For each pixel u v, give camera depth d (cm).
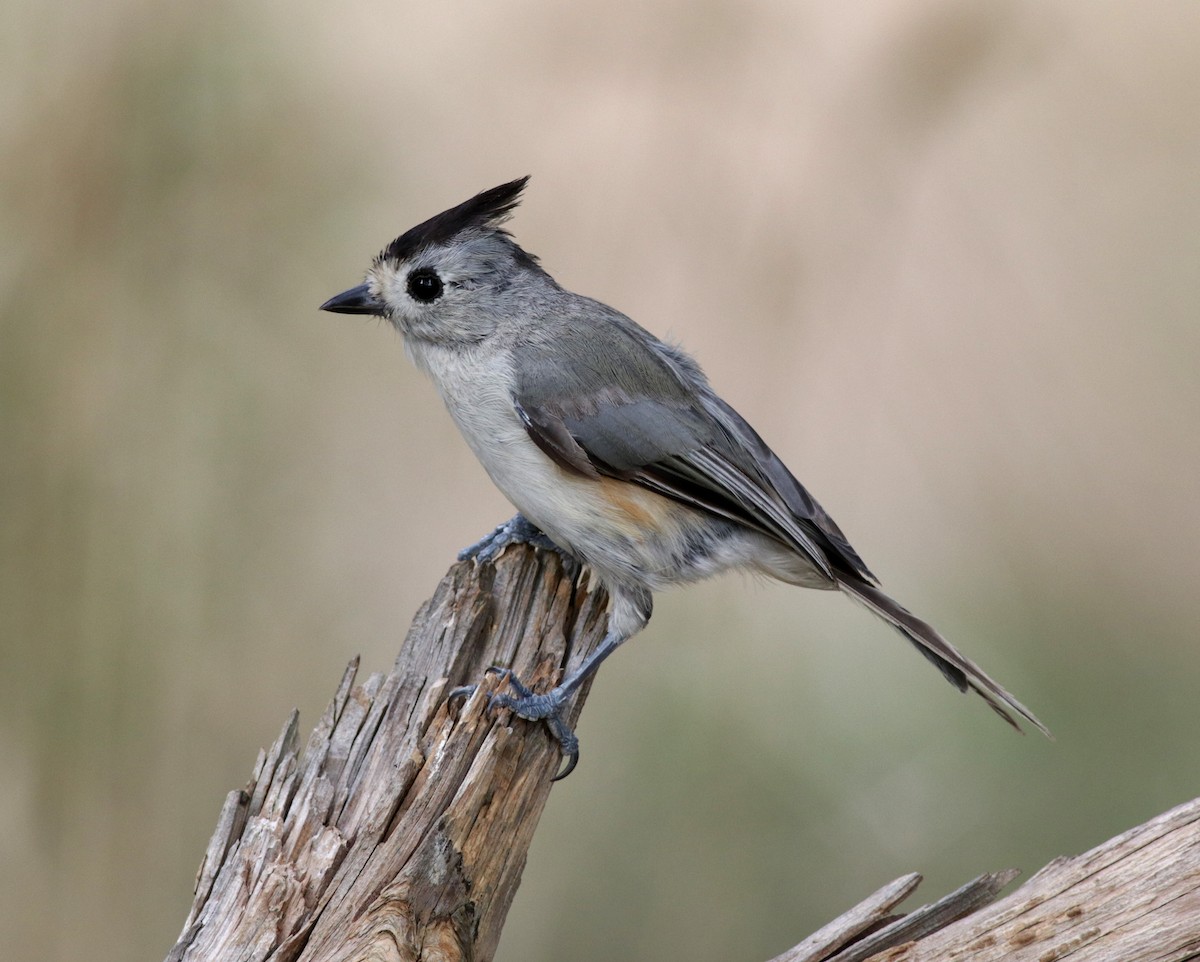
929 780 1008
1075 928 534
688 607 1030
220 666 989
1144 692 1059
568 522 799
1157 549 1202
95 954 921
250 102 1039
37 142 984
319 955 543
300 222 1056
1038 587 1161
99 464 980
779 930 946
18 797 937
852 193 1191
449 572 686
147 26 1015
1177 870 530
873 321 1233
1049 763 1018
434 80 1210
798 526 802
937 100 1196
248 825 582
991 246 1350
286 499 1037
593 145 1211
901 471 1238
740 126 1205
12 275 978
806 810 995
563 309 848
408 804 585
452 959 557
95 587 966
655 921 950
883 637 1079
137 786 951
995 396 1282
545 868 970
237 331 1034
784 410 1148
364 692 630
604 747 1001
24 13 988
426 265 827
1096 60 1445
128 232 1005
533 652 677
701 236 1170
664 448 791
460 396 830
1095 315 1334
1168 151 1427
